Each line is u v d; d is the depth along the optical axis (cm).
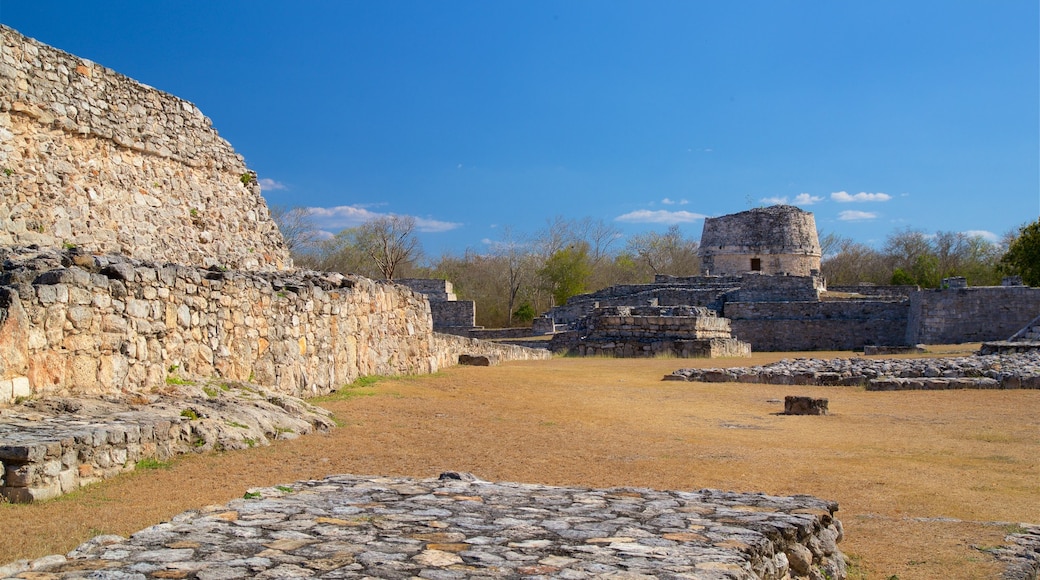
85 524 707
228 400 1234
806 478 1039
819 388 2164
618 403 1762
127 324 1199
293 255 5459
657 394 1958
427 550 501
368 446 1145
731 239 6844
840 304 5250
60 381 1075
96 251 1641
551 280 7925
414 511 609
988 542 783
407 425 1348
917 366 2397
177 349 1305
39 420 931
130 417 996
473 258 8481
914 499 952
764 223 6794
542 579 454
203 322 1367
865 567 706
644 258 9956
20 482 777
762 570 535
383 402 1582
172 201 1884
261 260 2200
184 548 491
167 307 1285
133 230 1748
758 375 2316
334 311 1783
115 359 1172
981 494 981
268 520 567
